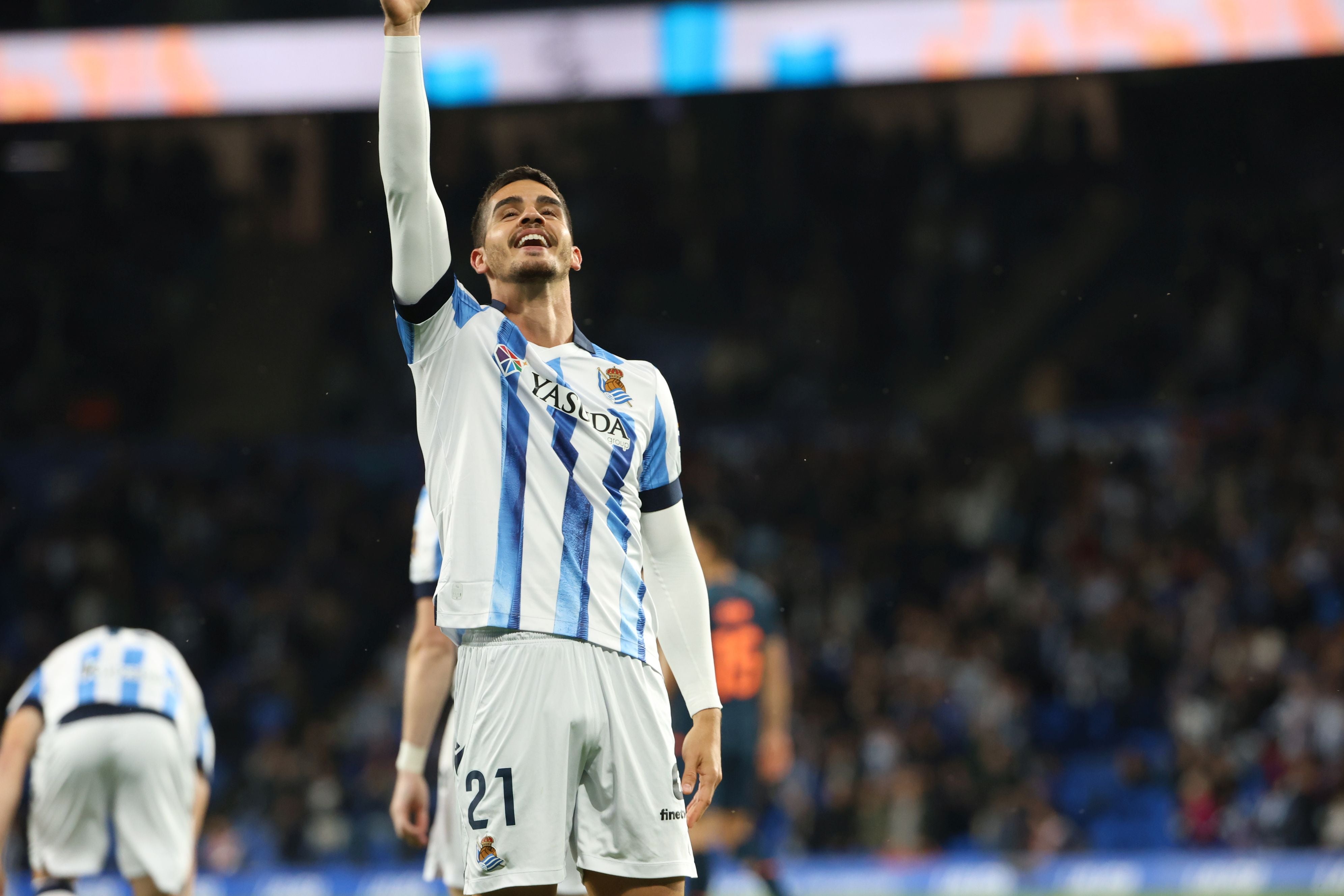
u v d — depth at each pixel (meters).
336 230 43.16
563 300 6.82
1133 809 25.42
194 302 43.31
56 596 35.75
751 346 43.62
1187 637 29.28
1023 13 30.67
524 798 5.93
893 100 43.28
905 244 44.59
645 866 6.12
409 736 9.55
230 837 26.73
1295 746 25.06
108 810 10.23
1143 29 30.19
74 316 42.97
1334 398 37.88
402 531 37.09
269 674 32.88
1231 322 40.69
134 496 37.91
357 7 33.62
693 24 31.44
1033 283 43.72
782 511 36.72
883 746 27.12
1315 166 42.44
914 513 36.28
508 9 32.16
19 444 39.28
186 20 33.44
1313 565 31.36
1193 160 43.28
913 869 23.25
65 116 31.78
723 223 45.22
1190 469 35.12
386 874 23.19
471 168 42.34
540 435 6.31
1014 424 38.34
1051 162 43.84
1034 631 30.34
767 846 16.95
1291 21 29.66
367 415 41.97
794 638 32.06
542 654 6.05
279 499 38.19
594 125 43.00
